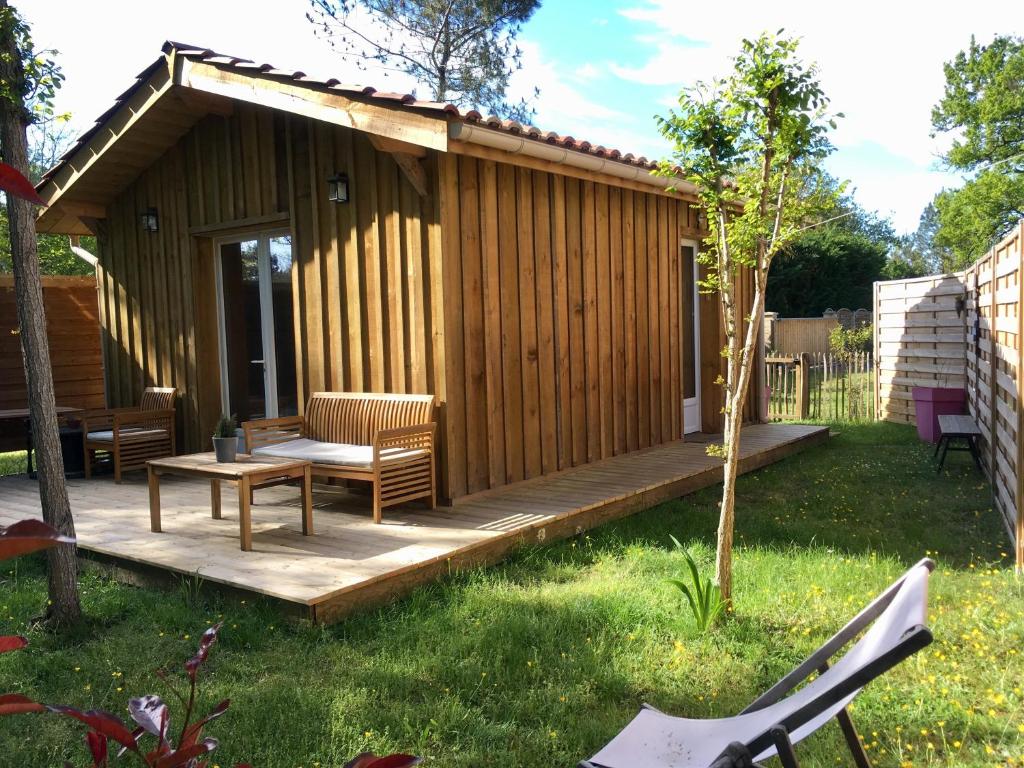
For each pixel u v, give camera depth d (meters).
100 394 10.75
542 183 7.07
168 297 8.38
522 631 3.99
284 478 5.56
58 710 1.10
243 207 7.55
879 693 3.34
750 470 8.39
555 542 5.80
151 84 7.27
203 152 7.85
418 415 6.20
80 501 6.70
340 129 6.68
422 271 6.21
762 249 4.25
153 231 8.45
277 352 7.68
